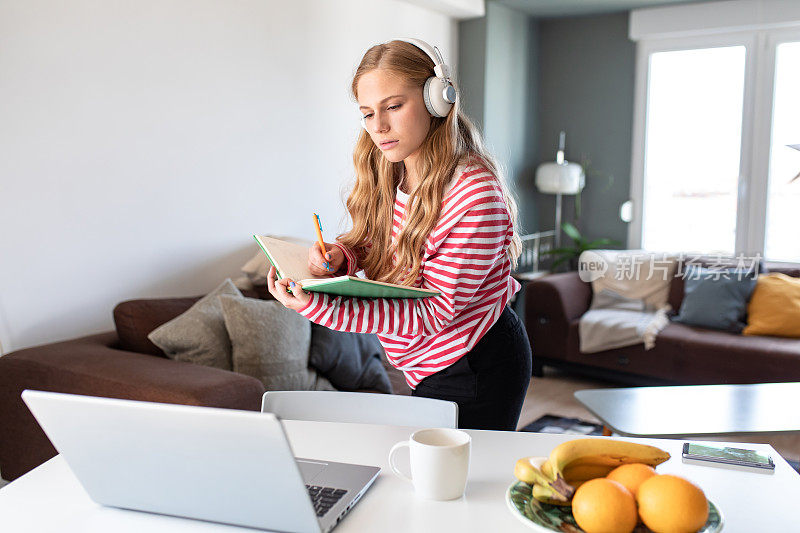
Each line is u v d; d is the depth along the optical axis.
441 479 0.96
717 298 3.99
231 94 3.27
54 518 0.95
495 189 1.24
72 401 0.87
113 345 2.61
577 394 2.80
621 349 4.00
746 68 4.79
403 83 1.24
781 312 3.80
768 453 1.14
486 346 1.37
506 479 1.04
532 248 5.52
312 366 2.72
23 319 2.51
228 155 3.28
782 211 4.80
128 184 2.84
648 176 5.23
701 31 4.81
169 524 0.93
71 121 2.61
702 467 1.09
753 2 4.61
